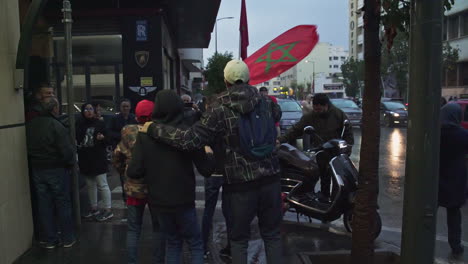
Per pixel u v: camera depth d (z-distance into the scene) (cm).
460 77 4097
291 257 468
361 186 382
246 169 328
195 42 2286
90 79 1341
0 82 425
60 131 471
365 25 365
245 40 738
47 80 696
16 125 455
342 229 580
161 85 1320
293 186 591
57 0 1299
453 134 465
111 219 620
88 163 612
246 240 346
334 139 557
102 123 616
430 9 316
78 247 493
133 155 358
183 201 353
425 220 330
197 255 371
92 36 1334
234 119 329
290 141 608
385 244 517
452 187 471
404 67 4112
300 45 458
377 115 373
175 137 333
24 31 442
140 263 448
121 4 1357
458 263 463
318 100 572
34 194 511
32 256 466
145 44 1309
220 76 3092
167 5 1450
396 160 1197
